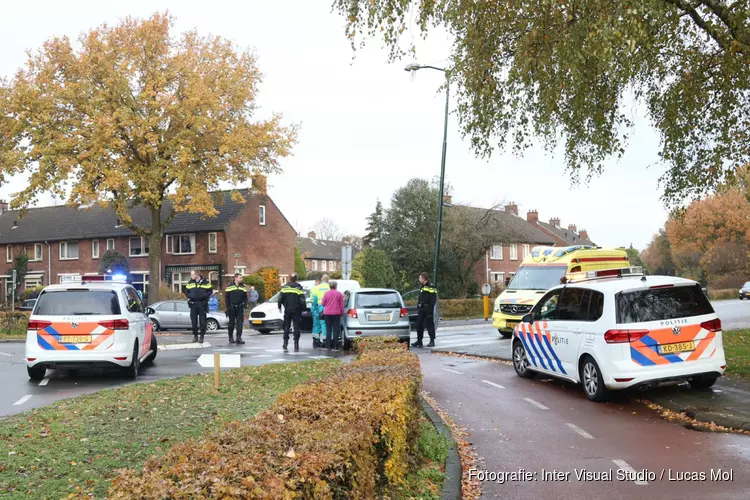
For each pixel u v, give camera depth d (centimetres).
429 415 852
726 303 4453
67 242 5644
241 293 2002
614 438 754
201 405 918
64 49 3388
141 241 5303
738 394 948
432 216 4619
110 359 1214
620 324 932
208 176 3500
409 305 2291
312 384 620
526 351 1220
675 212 1438
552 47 1042
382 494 481
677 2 1072
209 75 3600
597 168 1411
